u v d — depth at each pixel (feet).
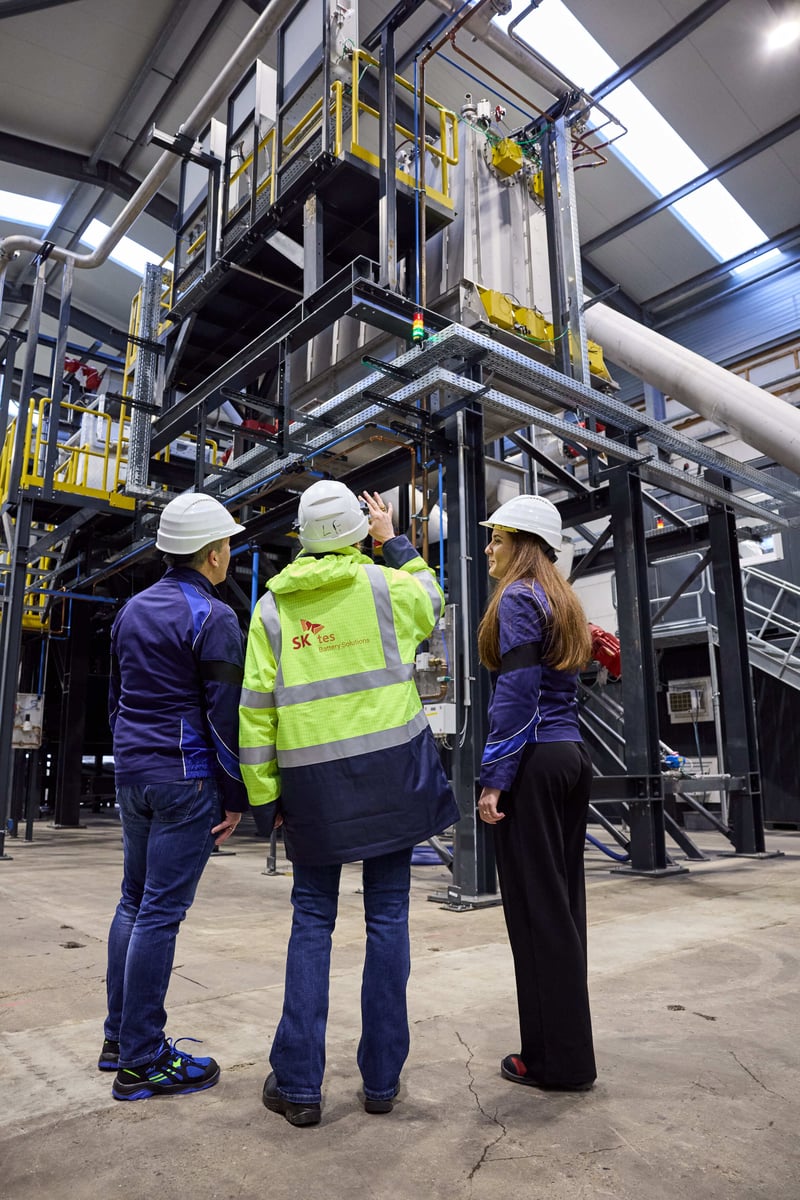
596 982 10.21
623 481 22.35
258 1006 9.13
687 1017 8.77
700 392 24.31
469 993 9.61
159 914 6.78
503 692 6.91
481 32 19.66
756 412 23.62
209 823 7.06
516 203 22.00
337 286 18.45
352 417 18.98
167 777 6.84
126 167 55.67
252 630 6.82
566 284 20.56
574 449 26.43
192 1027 8.38
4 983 10.28
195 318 25.44
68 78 48.73
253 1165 5.46
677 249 57.52
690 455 23.79
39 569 39.75
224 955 11.77
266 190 21.15
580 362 20.10
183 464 32.81
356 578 6.73
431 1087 6.82
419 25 42.96
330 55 18.98
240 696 6.97
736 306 58.85
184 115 51.31
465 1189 5.13
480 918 14.57
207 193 24.27
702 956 11.61
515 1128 6.02
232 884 19.58
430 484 26.58
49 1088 6.83
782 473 40.70
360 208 20.45
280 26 20.76
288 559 36.50
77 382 47.14
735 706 25.54
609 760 34.37
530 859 6.91
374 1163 5.49
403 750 6.48
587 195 53.52
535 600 7.09
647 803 20.67
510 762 6.83
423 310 17.63
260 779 6.54
